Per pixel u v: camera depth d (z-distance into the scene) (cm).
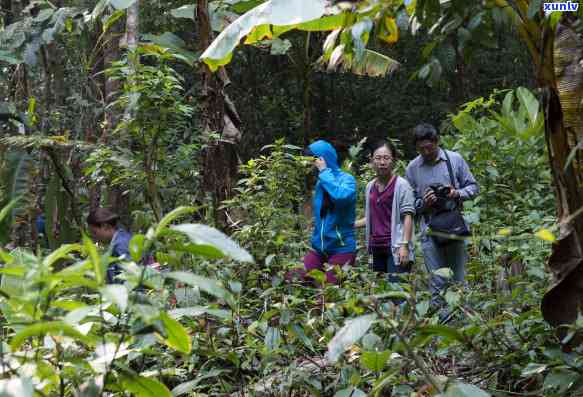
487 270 482
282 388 351
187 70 1609
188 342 233
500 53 1800
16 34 798
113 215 630
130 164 676
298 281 447
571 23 423
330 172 636
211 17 747
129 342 243
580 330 342
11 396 190
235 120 721
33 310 218
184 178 732
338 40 423
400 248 627
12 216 676
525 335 384
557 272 388
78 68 1195
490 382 361
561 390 318
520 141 864
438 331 318
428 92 1939
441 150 671
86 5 1114
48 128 1102
